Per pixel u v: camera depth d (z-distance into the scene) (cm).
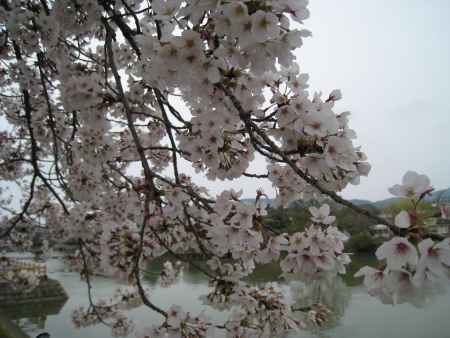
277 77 229
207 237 316
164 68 187
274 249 236
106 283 1830
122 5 349
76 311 549
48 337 923
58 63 396
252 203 231
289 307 319
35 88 480
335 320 1234
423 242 134
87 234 478
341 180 220
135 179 554
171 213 309
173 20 180
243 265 314
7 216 718
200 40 167
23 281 835
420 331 1227
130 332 524
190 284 1644
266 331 310
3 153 664
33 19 363
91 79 296
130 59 503
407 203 149
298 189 270
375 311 1377
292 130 210
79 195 448
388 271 150
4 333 530
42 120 522
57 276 2348
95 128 325
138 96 392
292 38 166
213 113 231
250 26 150
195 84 196
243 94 216
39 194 675
